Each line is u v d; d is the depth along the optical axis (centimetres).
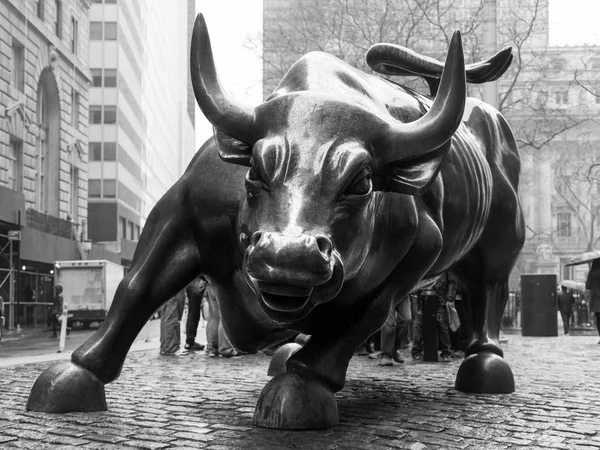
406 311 1018
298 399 420
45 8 3375
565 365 955
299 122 367
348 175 353
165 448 367
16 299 2702
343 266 342
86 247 3588
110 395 559
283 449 367
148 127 7894
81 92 4047
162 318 1129
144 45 7412
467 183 549
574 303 2834
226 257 453
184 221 470
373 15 3173
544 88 3688
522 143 2912
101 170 5416
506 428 437
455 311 1092
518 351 1291
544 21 2625
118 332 471
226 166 449
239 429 417
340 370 444
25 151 3123
